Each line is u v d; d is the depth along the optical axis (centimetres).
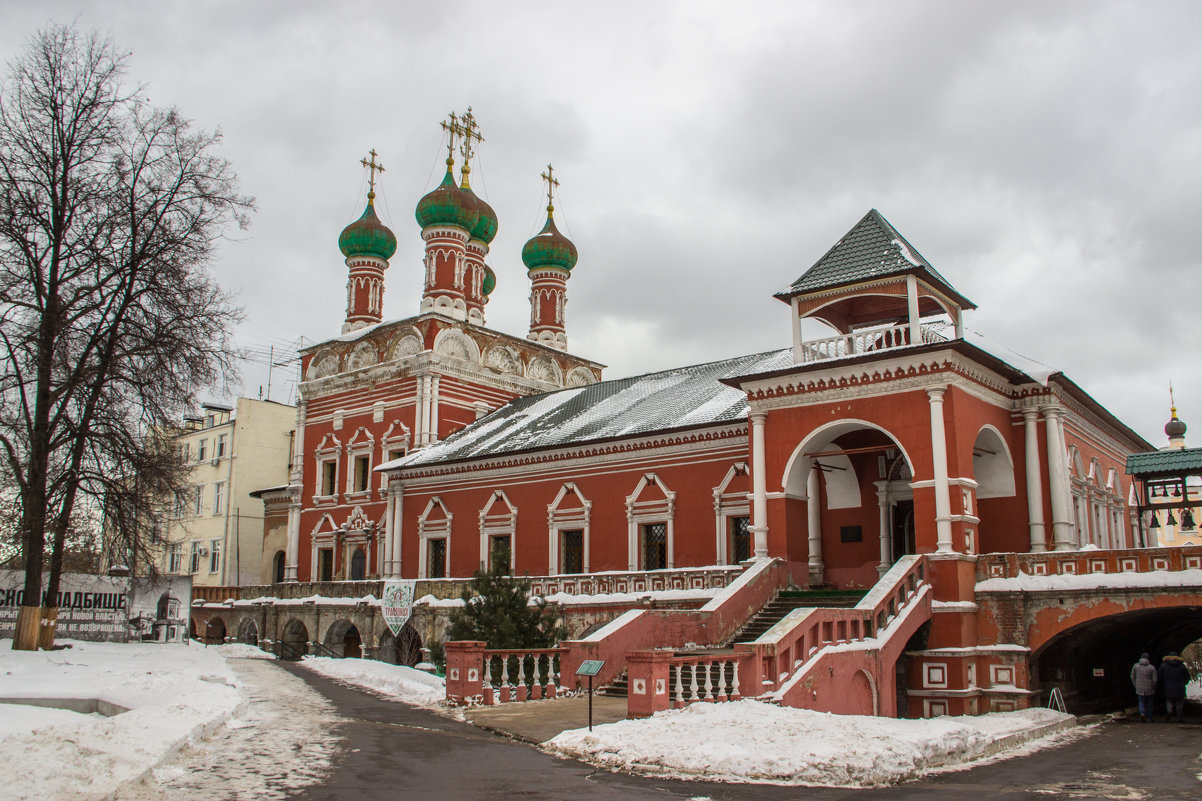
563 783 1168
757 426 2727
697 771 1252
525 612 2342
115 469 2709
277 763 1238
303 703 1952
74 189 2694
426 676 2525
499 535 3828
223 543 5744
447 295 4672
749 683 1714
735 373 3744
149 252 2722
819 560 2958
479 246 5134
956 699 2278
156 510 2831
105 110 2772
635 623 2219
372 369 4666
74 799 923
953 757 1503
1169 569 2155
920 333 2525
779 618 2406
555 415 4116
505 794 1095
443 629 3412
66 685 1806
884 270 2589
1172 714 2539
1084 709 2616
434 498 4072
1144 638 3045
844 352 2669
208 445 6109
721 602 2344
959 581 2338
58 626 3103
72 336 2664
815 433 2625
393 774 1194
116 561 3281
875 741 1374
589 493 3559
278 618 4194
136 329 2716
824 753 1283
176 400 2780
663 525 3372
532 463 3747
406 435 4450
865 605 2133
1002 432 2700
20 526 2609
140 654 2794
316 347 5028
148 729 1278
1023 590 2306
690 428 3262
